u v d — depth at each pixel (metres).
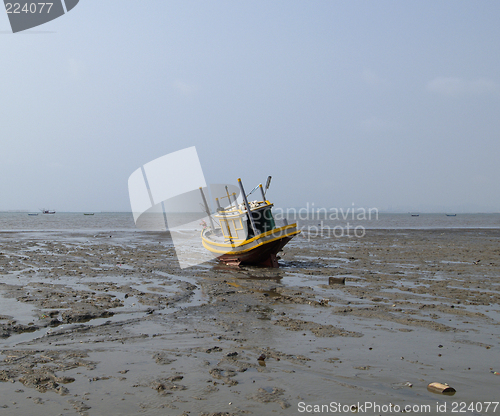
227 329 9.70
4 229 55.91
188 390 6.34
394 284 15.79
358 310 11.62
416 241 37.59
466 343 8.77
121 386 6.46
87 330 9.52
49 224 72.44
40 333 9.24
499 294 13.88
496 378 6.92
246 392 6.29
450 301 12.80
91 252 26.86
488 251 28.64
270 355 7.92
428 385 6.53
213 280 16.72
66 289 14.00
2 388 6.33
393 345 8.60
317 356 7.91
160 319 10.55
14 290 13.56
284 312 11.43
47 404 5.80
